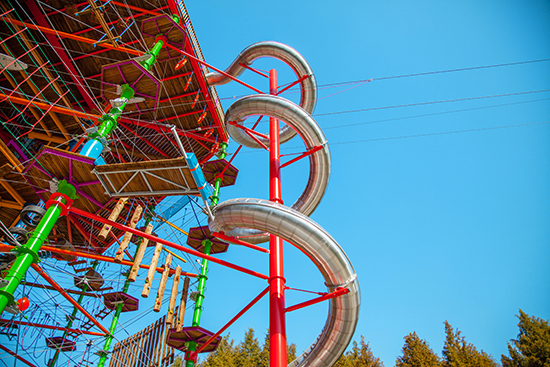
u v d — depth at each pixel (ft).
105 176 43.62
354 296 45.06
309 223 45.50
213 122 87.20
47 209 42.16
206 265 80.07
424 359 114.52
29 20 64.39
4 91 67.26
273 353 41.27
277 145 64.39
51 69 69.21
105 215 75.97
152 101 67.87
